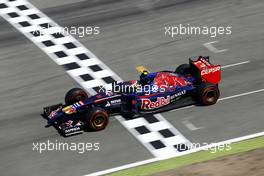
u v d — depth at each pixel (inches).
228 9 4771.2
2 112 3695.9
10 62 4252.0
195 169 3117.6
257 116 3550.7
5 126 3558.1
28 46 4436.5
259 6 4798.2
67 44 4443.9
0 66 4210.1
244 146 3299.7
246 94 3754.9
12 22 4753.9
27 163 3250.5
